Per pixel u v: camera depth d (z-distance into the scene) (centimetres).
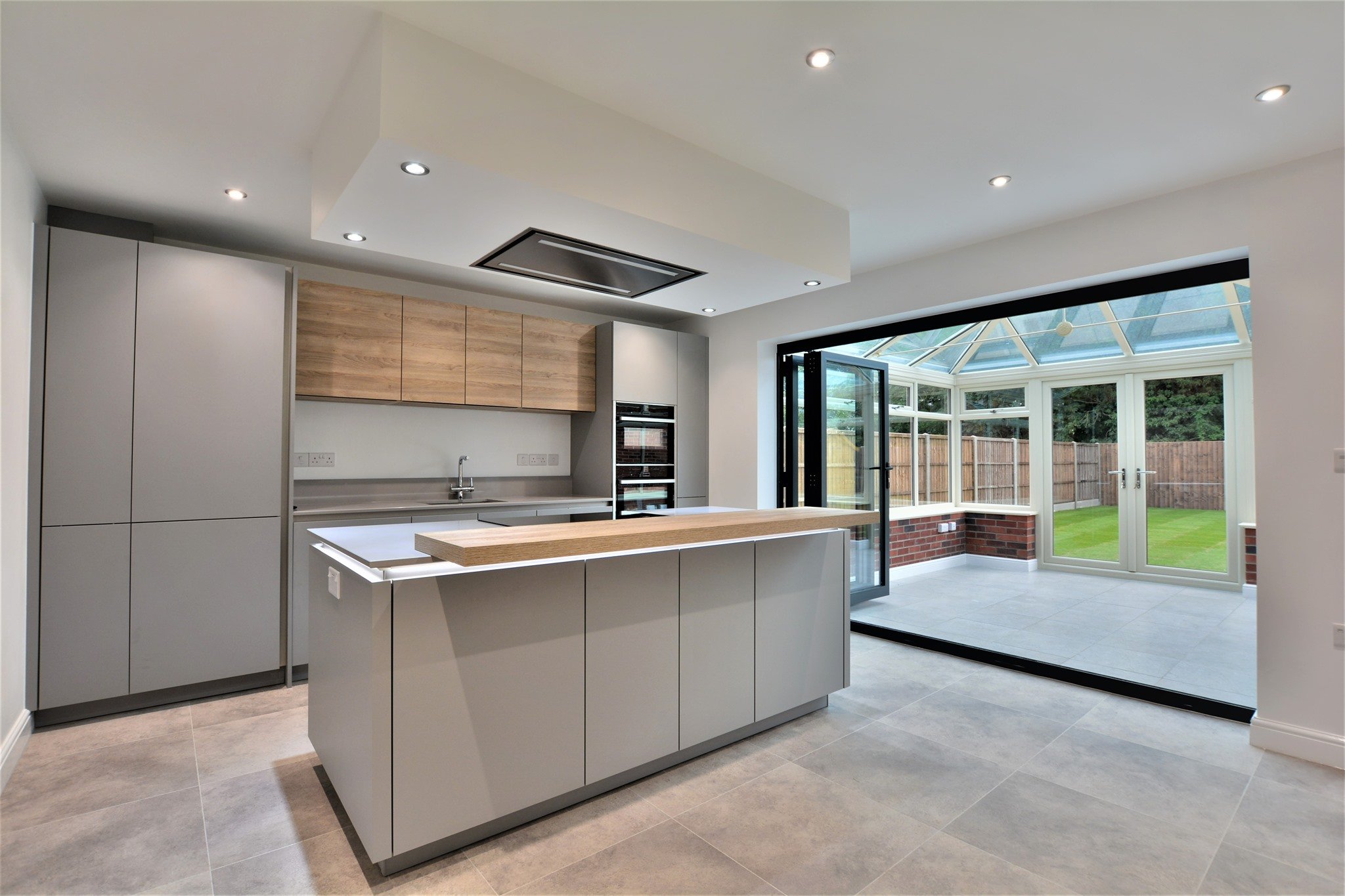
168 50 195
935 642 400
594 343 502
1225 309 498
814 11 180
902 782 233
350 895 171
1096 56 202
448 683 185
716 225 263
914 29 189
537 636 203
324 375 375
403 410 443
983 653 376
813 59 203
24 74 207
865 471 535
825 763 248
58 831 202
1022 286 353
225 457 322
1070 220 335
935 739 270
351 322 386
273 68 204
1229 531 542
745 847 193
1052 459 653
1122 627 445
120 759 252
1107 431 616
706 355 545
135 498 300
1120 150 263
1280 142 253
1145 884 175
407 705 178
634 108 231
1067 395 643
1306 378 255
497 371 448
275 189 296
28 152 260
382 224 242
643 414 501
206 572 316
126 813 212
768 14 182
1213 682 336
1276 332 263
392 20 183
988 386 695
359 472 423
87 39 189
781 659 279
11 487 252
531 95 211
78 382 288
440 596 183
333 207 226
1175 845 193
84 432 289
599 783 224
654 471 506
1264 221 271
